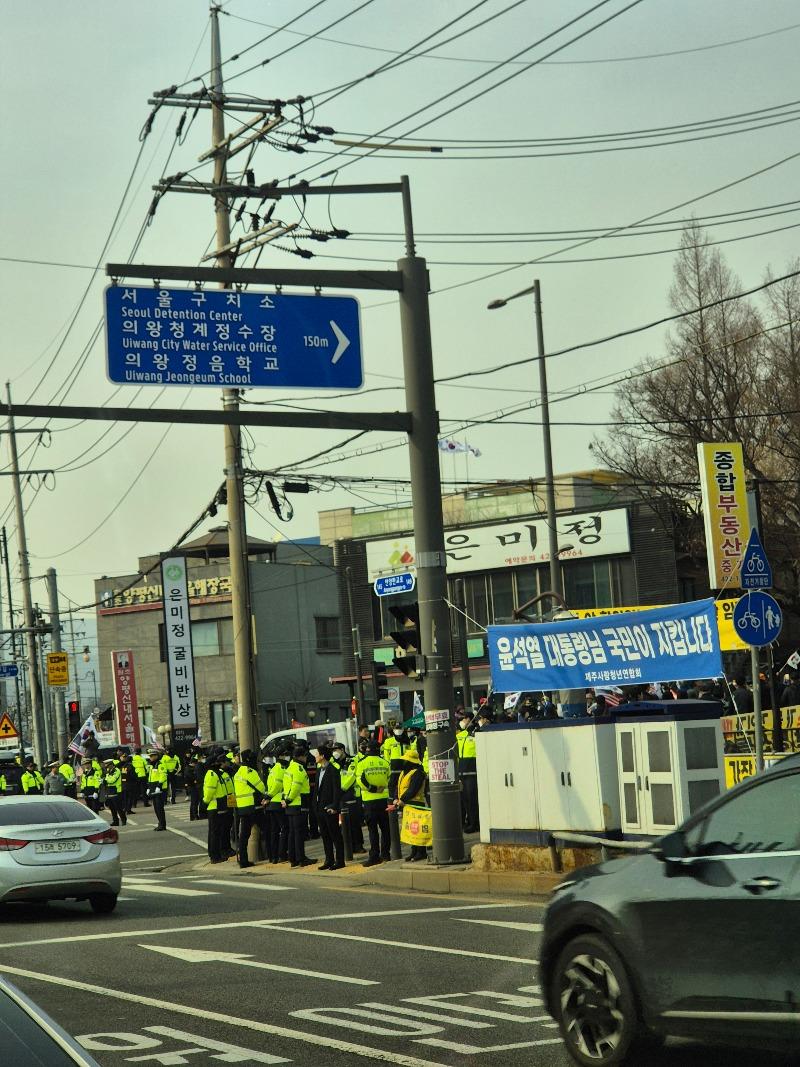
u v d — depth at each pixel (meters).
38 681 73.19
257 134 35.69
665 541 73.75
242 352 26.58
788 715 38.00
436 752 27.95
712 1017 10.19
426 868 27.31
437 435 28.42
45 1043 5.59
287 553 108.69
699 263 64.62
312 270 27.31
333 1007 14.26
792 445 61.97
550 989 11.64
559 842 24.64
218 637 102.19
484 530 79.88
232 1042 12.66
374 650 83.94
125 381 25.72
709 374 64.19
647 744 23.00
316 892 27.31
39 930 22.22
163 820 50.09
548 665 25.31
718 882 10.21
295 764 33.03
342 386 27.31
